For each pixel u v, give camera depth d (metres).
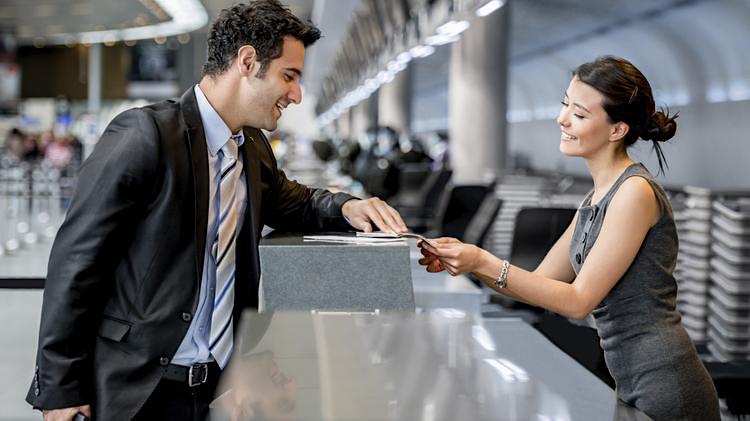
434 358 1.53
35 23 24.22
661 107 2.11
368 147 14.71
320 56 19.09
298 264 1.58
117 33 25.92
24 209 9.96
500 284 1.93
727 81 16.00
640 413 1.29
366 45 14.86
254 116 1.81
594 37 21.23
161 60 31.58
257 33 1.74
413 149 12.72
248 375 1.39
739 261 4.32
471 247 1.93
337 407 1.26
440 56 29.44
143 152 1.69
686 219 4.80
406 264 1.58
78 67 31.97
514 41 25.30
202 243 1.77
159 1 19.88
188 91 1.84
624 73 1.99
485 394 1.33
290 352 1.53
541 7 19.27
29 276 3.74
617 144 2.06
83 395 1.69
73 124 24.25
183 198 1.74
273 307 1.58
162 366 1.75
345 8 10.57
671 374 1.96
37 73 31.88
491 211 4.77
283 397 1.30
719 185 16.52
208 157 1.79
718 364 3.13
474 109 11.56
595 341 3.28
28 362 4.51
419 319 1.79
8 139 16.06
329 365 1.46
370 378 1.39
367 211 2.02
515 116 32.66
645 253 1.98
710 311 4.63
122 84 31.58
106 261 1.70
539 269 2.32
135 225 1.74
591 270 1.96
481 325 1.84
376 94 33.00
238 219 1.89
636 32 19.00
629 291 1.99
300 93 1.83
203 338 1.83
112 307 1.75
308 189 2.24
